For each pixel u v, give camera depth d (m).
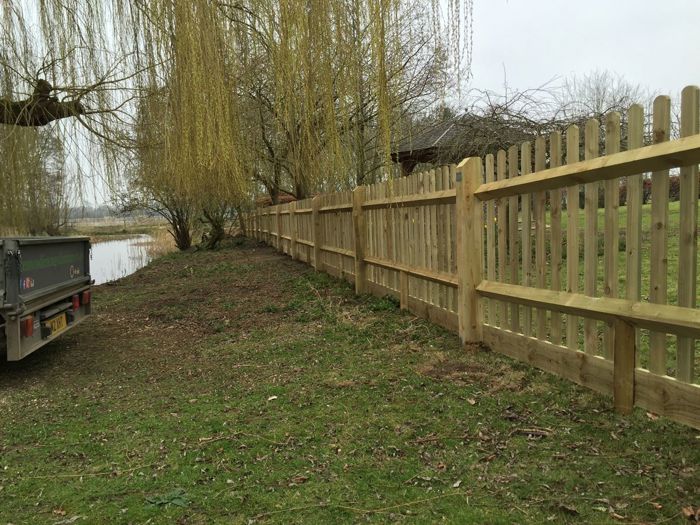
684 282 2.78
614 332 3.29
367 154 6.31
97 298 10.56
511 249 4.39
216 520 2.42
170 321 7.83
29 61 5.50
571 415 3.28
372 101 4.71
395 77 4.59
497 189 4.39
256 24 4.64
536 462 2.77
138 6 4.73
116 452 3.26
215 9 4.46
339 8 4.27
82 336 7.13
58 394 4.67
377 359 4.83
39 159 6.46
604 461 2.72
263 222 20.62
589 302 3.44
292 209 13.70
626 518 2.24
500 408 3.48
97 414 4.03
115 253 26.12
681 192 2.77
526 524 2.24
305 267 12.10
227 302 8.74
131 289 11.81
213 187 5.95
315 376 4.48
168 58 4.63
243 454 3.10
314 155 5.01
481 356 4.62
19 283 4.90
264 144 5.98
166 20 4.44
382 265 7.16
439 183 5.43
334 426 3.40
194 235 26.30
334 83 4.39
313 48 4.35
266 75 4.93
